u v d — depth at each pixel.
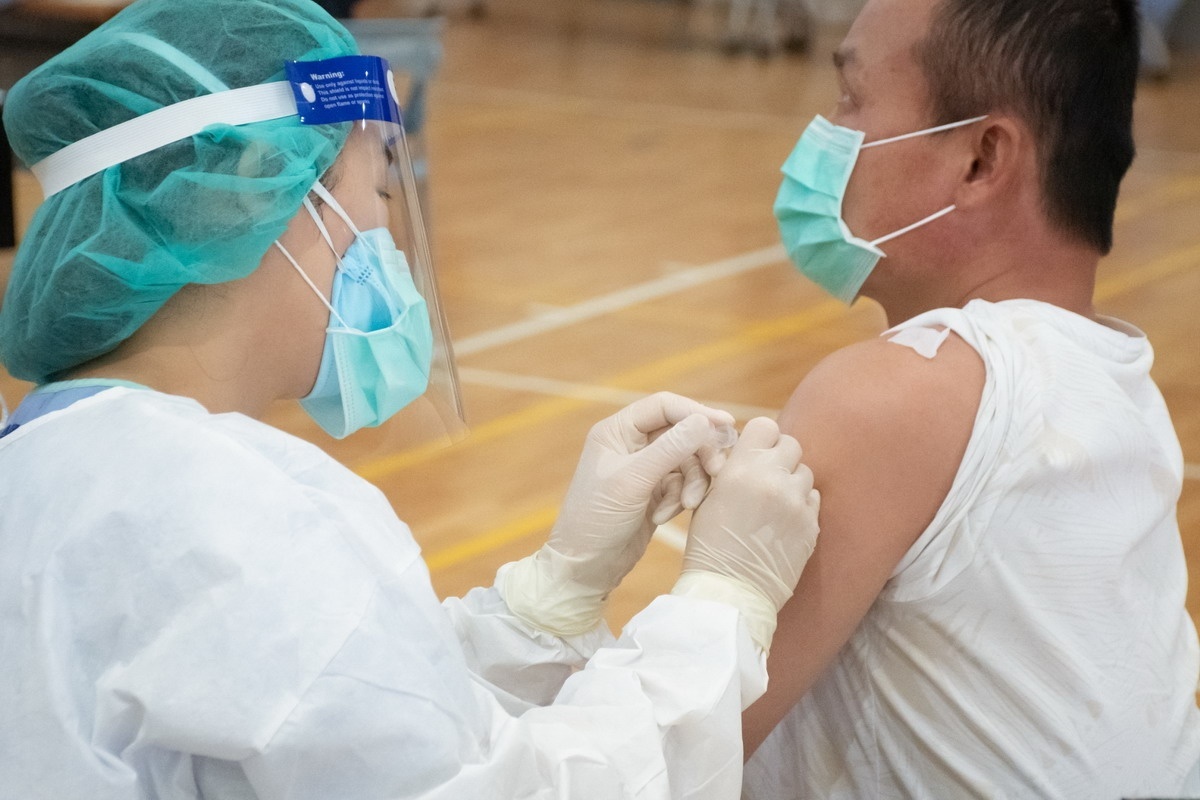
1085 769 1.23
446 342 1.34
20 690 0.91
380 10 13.05
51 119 1.06
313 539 0.93
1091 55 1.28
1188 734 1.31
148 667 0.90
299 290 1.12
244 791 0.95
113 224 1.03
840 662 1.33
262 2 1.11
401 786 0.92
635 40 12.65
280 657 0.90
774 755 1.42
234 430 0.98
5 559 0.95
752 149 8.12
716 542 1.21
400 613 0.95
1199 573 2.99
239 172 1.05
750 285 5.38
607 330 4.74
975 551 1.20
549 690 1.38
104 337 1.05
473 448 3.68
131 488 0.94
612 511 1.31
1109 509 1.23
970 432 1.20
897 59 1.36
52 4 4.27
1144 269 5.76
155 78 1.05
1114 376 1.27
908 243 1.38
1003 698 1.23
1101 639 1.23
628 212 6.52
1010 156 1.31
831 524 1.23
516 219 6.29
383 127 1.18
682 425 1.28
